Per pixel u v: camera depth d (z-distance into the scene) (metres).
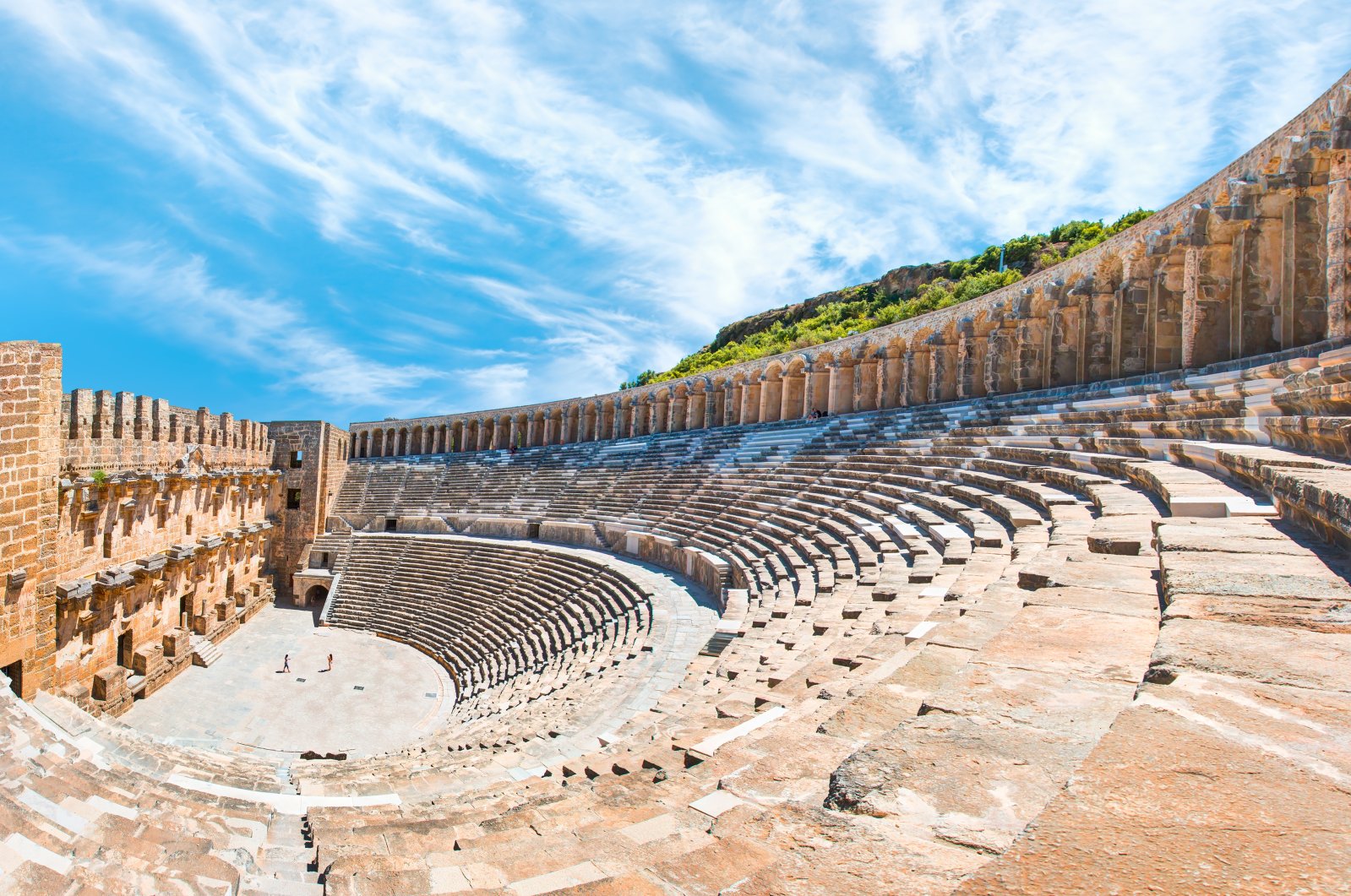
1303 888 2.14
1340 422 8.70
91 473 28.27
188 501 37.19
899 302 79.62
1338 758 2.95
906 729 4.20
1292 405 11.70
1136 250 23.98
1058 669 4.80
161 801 9.34
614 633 25.16
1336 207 15.41
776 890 3.02
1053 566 7.73
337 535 55.94
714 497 36.66
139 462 32.34
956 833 3.22
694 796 5.62
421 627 39.84
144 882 6.32
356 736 26.77
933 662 6.43
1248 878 2.23
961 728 4.14
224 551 42.12
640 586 28.94
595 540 43.53
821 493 28.12
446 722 26.34
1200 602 4.99
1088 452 17.28
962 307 33.28
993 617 7.26
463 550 47.53
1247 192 18.41
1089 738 3.90
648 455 52.41
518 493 57.03
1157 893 2.20
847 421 37.56
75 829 7.79
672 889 3.64
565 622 30.55
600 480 52.50
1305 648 4.14
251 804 9.79
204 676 33.25
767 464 37.19
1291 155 17.14
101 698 27.16
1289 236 17.81
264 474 49.62
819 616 13.62
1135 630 5.45
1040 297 28.95
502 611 36.59
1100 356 25.89
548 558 40.62
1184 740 3.16
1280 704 3.46
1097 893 2.24
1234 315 19.16
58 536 25.66
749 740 6.75
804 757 5.41
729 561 26.88
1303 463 8.27
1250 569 5.75
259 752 25.02
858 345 40.12
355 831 7.52
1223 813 2.61
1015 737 3.98
